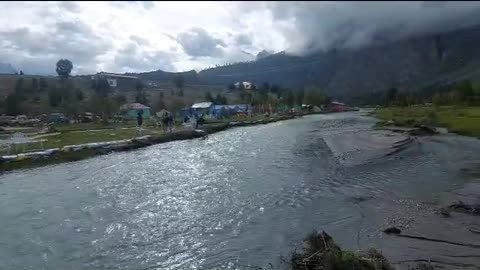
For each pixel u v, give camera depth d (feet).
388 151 131.54
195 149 160.25
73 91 458.09
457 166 103.55
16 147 150.51
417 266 44.47
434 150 131.95
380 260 44.01
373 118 350.64
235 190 87.15
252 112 428.97
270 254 51.42
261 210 71.36
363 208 69.62
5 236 61.57
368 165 111.04
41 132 231.71
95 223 66.80
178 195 84.07
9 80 548.72
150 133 209.36
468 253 48.57
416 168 103.81
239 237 58.23
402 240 53.57
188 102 542.16
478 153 123.44
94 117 332.19
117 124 293.64
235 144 174.81
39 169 122.93
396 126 219.61
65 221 68.28
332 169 107.45
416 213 65.00
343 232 58.13
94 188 92.84
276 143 174.29
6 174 116.16
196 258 51.44
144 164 125.70
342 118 386.32
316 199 77.30
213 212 71.05
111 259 52.03
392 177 93.97
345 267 41.37
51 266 50.55
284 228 61.21
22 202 81.82
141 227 64.08
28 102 419.95
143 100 468.75
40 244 57.98
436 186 82.79
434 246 51.11
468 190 77.30
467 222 59.26
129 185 94.94
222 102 479.41
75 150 145.89
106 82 557.74
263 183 93.20
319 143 168.25
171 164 124.36
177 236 59.57
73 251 55.06
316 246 48.80
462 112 268.00
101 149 153.69
